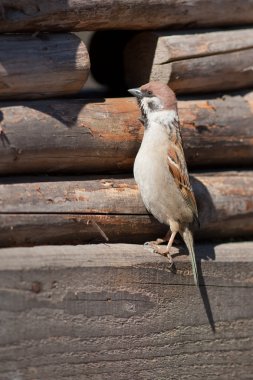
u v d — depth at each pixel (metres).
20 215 8.83
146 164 9.65
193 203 9.89
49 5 9.10
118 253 9.22
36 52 9.12
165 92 9.81
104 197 9.45
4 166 9.05
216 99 10.60
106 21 9.59
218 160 10.57
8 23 9.01
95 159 9.61
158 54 10.02
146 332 9.31
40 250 8.84
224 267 9.82
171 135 9.84
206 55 10.19
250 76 10.67
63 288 8.75
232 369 9.88
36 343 8.65
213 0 10.27
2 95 9.15
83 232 9.28
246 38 10.50
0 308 8.44
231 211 10.33
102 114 9.60
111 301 9.05
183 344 9.57
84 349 8.93
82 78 9.41
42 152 9.17
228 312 9.83
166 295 9.45
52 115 9.26
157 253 9.45
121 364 9.17
